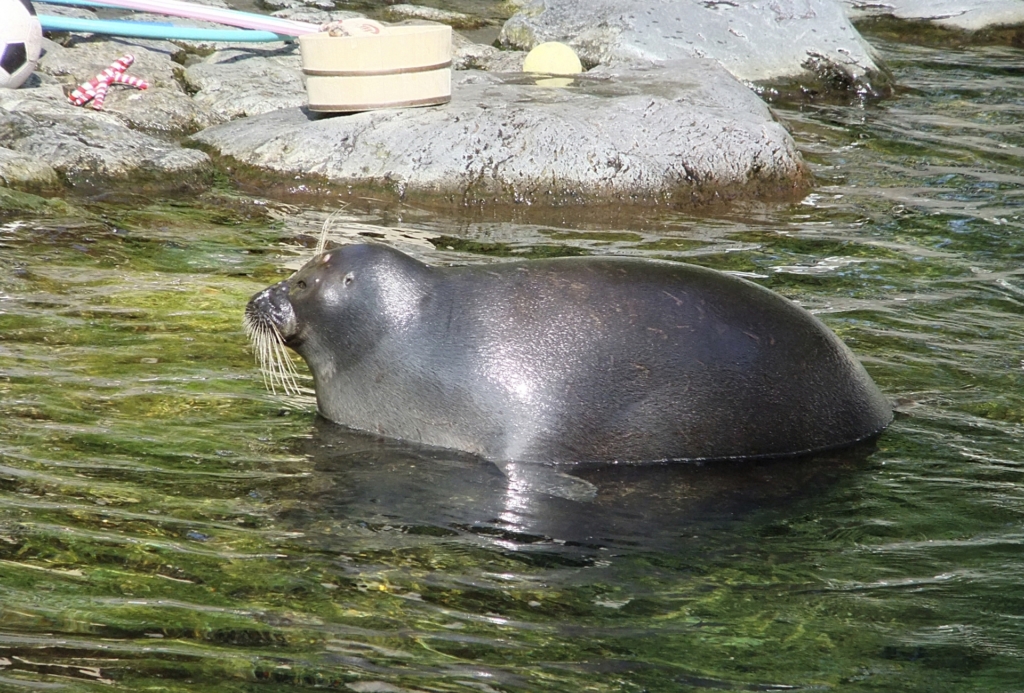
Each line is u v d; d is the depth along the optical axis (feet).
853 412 72.28
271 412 73.82
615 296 71.36
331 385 73.67
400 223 115.24
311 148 125.29
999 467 69.15
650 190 125.49
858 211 122.31
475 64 168.55
